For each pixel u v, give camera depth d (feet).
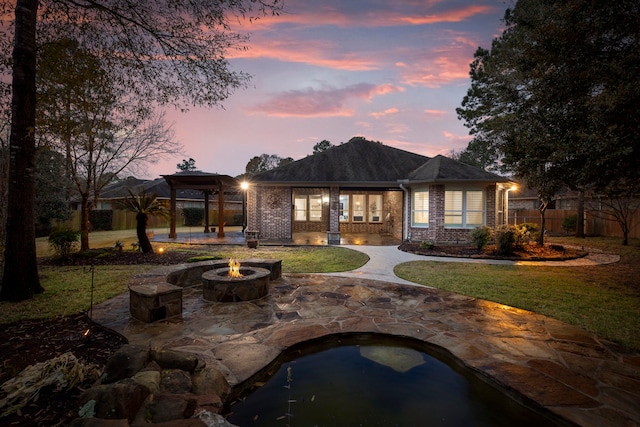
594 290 23.48
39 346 13.19
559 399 9.89
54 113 21.21
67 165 38.14
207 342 14.11
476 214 49.19
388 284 25.18
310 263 34.04
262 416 9.35
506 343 14.26
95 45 22.84
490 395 10.59
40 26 21.89
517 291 23.13
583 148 18.97
